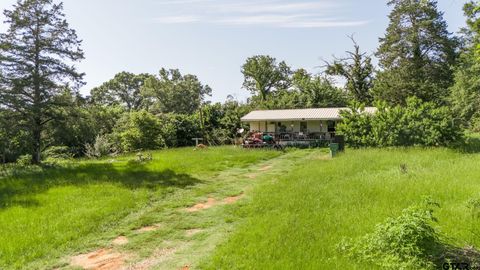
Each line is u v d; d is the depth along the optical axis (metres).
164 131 40.00
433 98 42.31
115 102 91.62
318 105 49.03
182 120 42.84
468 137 24.89
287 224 8.19
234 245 7.20
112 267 6.93
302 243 6.95
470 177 11.66
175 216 10.34
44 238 8.47
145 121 36.28
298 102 50.75
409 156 18.02
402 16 44.72
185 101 82.81
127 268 6.82
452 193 9.75
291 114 35.69
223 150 28.62
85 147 35.81
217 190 13.74
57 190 13.95
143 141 35.78
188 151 28.78
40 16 23.59
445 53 43.94
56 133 24.25
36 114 22.92
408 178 12.18
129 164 21.52
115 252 7.74
